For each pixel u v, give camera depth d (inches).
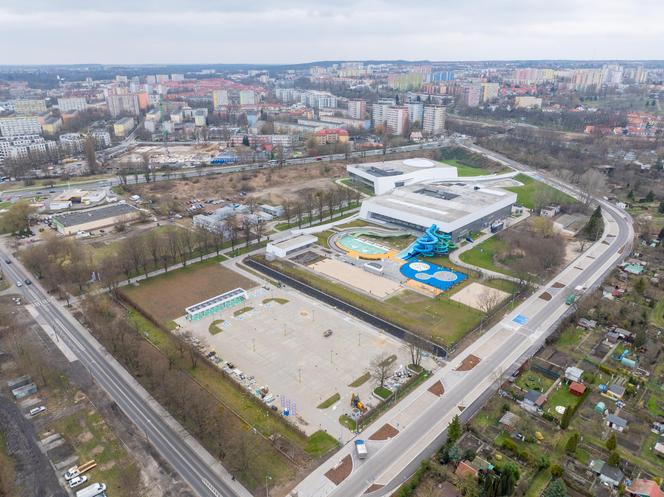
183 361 7003.0
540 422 5895.7
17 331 7765.8
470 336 7696.9
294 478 5054.1
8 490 4884.4
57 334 7751.0
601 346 7470.5
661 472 5191.9
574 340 7613.2
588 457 5369.1
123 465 5216.5
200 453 5388.8
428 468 5157.5
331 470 5157.5
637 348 7362.2
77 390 6432.1
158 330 7849.4
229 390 6407.5
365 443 5541.3
